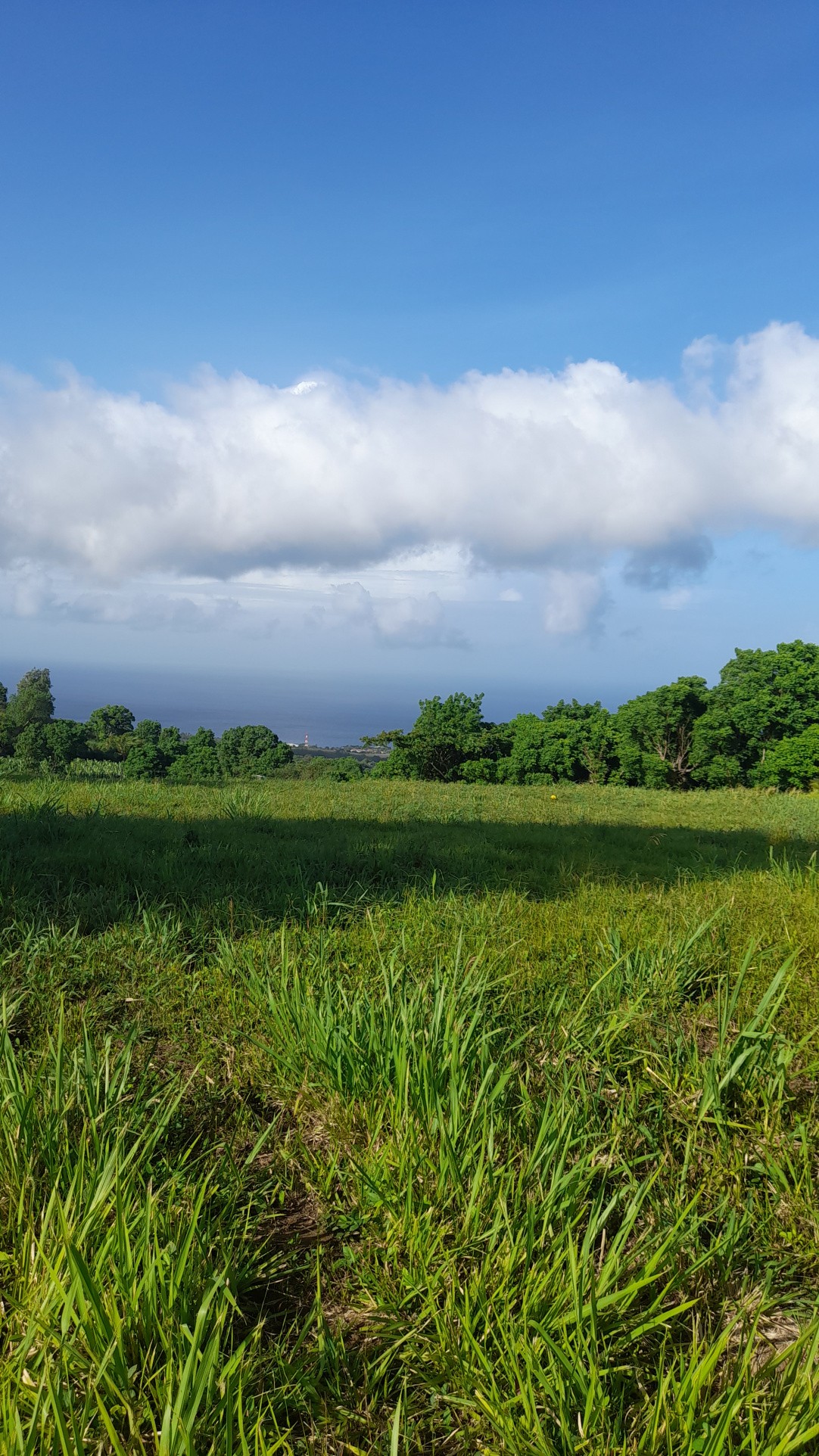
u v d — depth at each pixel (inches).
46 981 159.3
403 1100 104.2
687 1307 72.4
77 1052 115.0
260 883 248.8
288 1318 80.2
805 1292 82.4
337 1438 66.2
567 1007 150.8
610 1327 73.4
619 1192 87.0
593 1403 63.6
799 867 320.5
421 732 1664.6
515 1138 102.9
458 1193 90.2
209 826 370.0
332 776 1781.5
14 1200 86.2
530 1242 80.7
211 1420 62.5
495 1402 64.7
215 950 188.7
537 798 847.7
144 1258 72.4
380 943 188.7
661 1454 61.6
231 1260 80.4
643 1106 118.3
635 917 219.0
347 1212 94.7
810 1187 94.7
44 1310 69.8
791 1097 117.6
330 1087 116.0
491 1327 72.5
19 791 456.1
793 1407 63.8
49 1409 62.5
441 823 508.4
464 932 201.3
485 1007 143.8
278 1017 136.6
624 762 1536.7
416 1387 72.0
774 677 1593.3
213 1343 63.1
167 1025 145.9
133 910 210.5
